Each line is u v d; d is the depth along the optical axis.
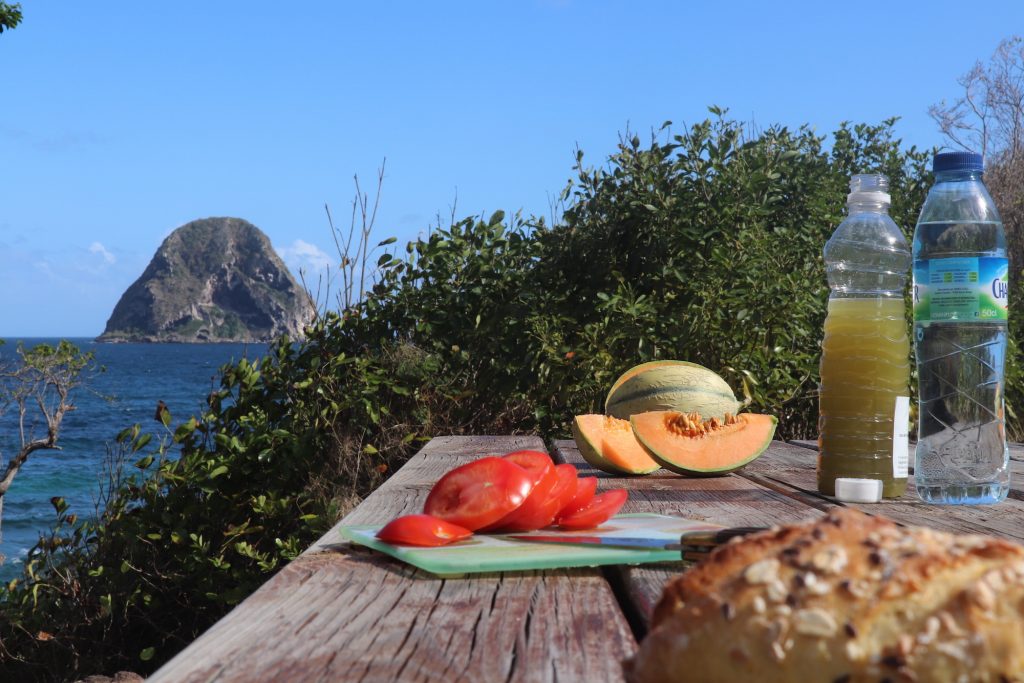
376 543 1.36
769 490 2.17
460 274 5.63
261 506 4.64
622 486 2.33
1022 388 6.20
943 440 1.96
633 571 1.23
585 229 5.90
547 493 1.42
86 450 26.11
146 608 4.69
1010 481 2.28
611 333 5.50
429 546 1.33
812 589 0.64
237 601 4.36
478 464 1.43
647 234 5.74
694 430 2.56
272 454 4.89
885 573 0.64
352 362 5.29
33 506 17.44
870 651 0.62
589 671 0.85
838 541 0.67
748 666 0.63
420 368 5.33
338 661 0.88
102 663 4.50
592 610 1.05
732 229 5.61
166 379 65.31
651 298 5.55
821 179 6.33
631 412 2.93
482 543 1.36
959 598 0.63
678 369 2.99
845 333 1.99
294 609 1.07
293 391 5.23
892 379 1.97
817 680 0.62
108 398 9.60
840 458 2.00
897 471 1.98
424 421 5.35
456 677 0.84
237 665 0.87
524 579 1.20
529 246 5.86
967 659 0.61
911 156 7.64
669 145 5.90
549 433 5.52
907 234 7.05
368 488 5.05
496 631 0.98
